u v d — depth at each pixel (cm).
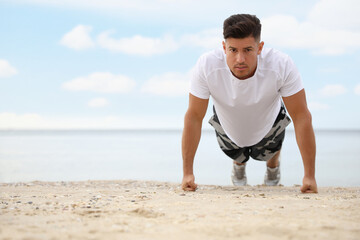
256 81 383
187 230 196
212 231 194
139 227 203
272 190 426
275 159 538
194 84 396
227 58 358
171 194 344
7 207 270
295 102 380
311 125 377
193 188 384
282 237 183
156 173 881
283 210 250
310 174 378
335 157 1374
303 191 375
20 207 270
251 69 365
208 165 1103
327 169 954
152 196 325
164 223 213
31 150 1938
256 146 476
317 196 340
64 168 981
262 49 389
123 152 1794
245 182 576
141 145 2762
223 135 474
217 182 720
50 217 230
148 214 237
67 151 1856
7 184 489
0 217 230
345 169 950
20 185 477
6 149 2028
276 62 380
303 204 275
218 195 339
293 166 1048
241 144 464
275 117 445
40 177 772
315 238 180
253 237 183
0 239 175
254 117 419
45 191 380
